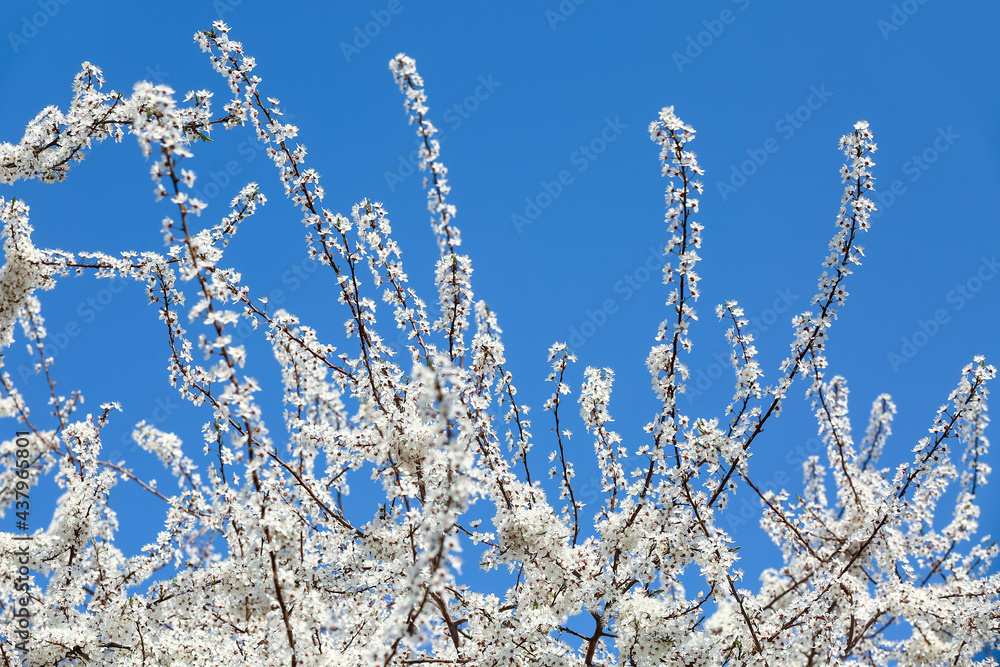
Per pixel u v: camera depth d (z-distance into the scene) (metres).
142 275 6.07
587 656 6.32
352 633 5.91
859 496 6.51
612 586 5.93
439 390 4.21
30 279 6.11
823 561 6.38
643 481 6.08
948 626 6.22
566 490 6.49
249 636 6.22
